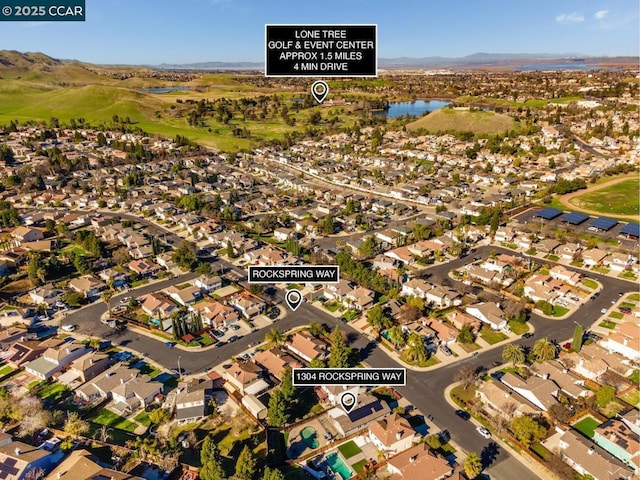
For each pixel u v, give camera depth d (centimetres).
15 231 16450
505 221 17950
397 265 14425
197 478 7162
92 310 12162
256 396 9000
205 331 11212
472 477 7038
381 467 7438
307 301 12544
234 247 15888
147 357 10256
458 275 13712
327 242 16425
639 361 9731
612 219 17750
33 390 9206
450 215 18262
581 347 10131
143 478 7019
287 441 7975
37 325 11469
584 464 7181
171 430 8200
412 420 8375
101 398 8981
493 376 9481
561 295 12456
